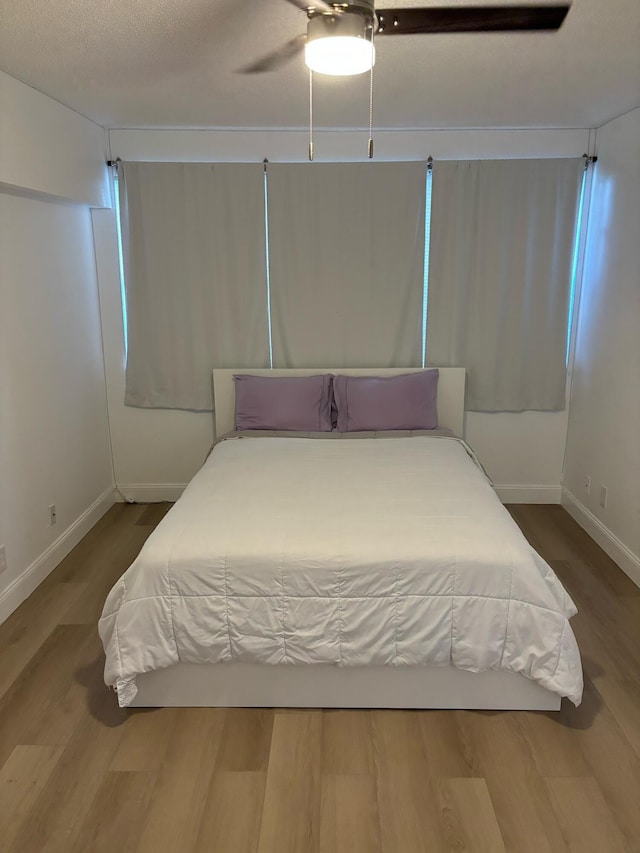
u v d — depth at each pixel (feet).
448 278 13.12
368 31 5.77
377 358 13.55
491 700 7.54
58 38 7.53
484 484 9.46
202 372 13.61
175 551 7.33
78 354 12.40
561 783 6.51
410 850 5.78
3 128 8.84
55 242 11.40
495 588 7.13
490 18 5.90
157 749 7.00
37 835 5.96
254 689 7.59
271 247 13.03
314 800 6.33
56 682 8.15
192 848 5.82
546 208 12.69
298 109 10.93
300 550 7.27
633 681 8.11
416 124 12.08
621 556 11.14
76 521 12.28
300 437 12.16
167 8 6.65
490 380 13.52
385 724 7.37
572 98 10.22
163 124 12.12
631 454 10.87
